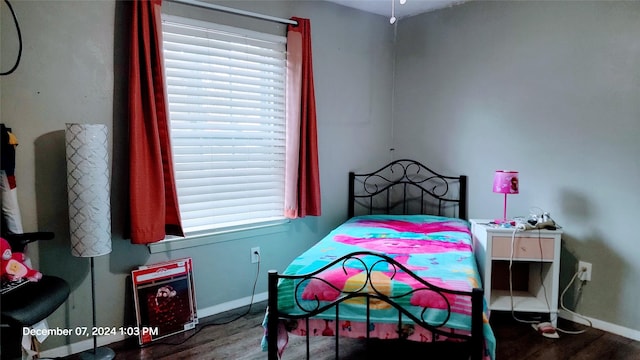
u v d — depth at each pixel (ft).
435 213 12.74
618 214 8.86
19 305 6.03
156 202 8.27
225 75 9.80
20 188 7.37
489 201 11.39
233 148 10.00
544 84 10.05
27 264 7.14
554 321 8.97
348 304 6.43
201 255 9.62
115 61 8.18
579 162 9.46
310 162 10.93
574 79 9.48
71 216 7.21
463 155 11.97
